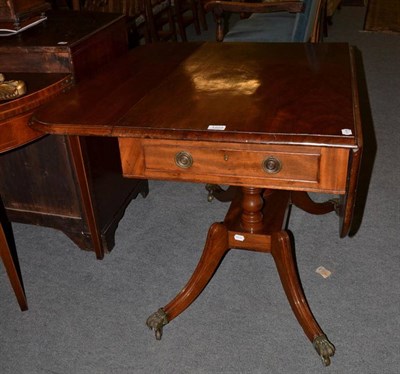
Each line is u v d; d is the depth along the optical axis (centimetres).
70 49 159
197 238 206
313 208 208
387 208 219
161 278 186
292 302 156
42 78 159
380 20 511
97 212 186
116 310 172
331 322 162
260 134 114
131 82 152
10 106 140
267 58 166
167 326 165
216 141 115
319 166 115
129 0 349
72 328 166
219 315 168
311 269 186
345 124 116
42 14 187
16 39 169
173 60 170
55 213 194
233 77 151
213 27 485
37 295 180
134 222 218
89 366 152
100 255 194
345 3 573
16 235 212
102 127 123
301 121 119
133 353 156
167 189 242
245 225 159
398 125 293
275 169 118
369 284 178
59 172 182
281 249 155
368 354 151
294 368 148
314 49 173
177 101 135
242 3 252
